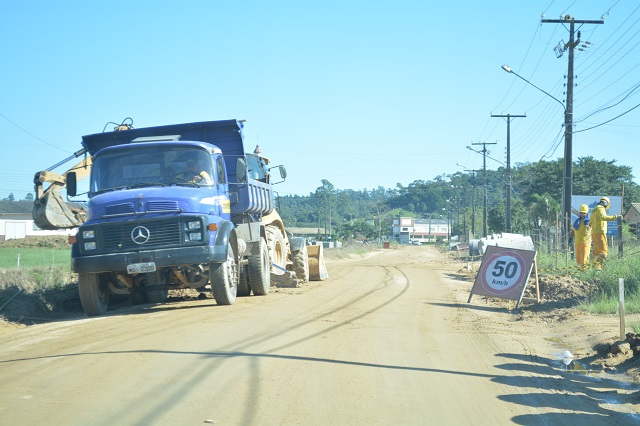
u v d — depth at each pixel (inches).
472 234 3531.0
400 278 1058.7
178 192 523.5
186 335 376.8
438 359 341.1
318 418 228.7
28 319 541.3
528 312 587.8
